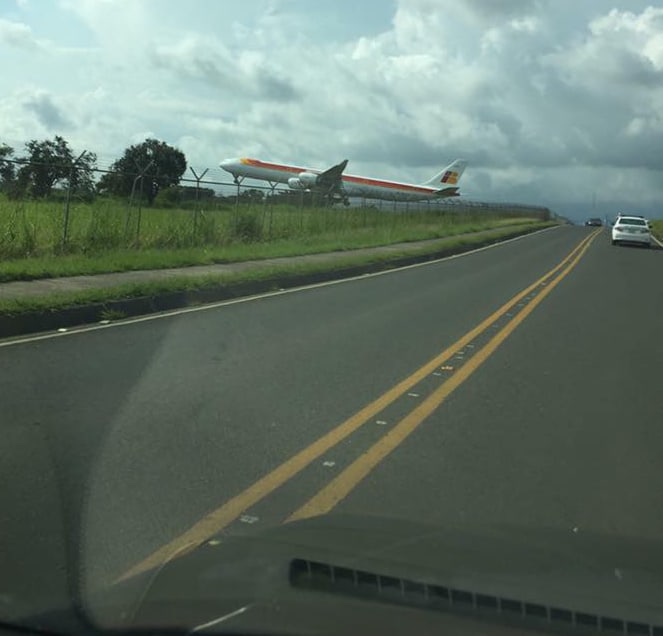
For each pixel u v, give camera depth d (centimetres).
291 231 2716
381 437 602
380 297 1500
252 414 658
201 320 1152
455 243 3145
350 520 370
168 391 727
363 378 808
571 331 1153
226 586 270
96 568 368
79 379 761
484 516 440
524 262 2577
